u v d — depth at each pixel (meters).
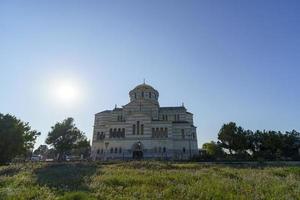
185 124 102.06
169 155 93.19
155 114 104.81
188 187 16.42
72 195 13.38
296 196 14.12
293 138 94.38
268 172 28.88
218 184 17.70
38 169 35.94
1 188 16.67
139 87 111.25
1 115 66.06
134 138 96.31
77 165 45.19
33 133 73.31
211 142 108.19
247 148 93.94
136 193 14.96
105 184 18.19
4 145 61.44
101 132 104.31
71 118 104.75
